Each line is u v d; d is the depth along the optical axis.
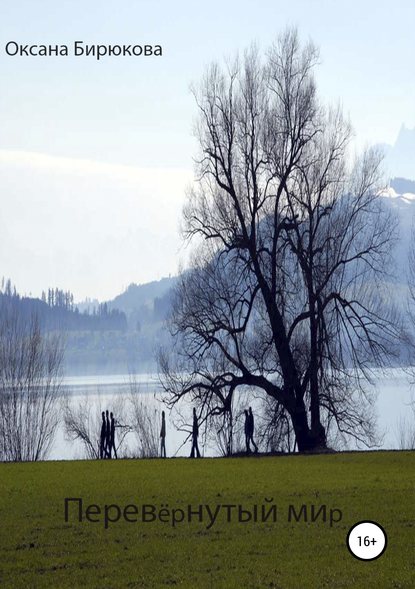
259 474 77.50
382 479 73.12
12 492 69.06
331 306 114.88
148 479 75.19
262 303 116.00
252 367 114.50
